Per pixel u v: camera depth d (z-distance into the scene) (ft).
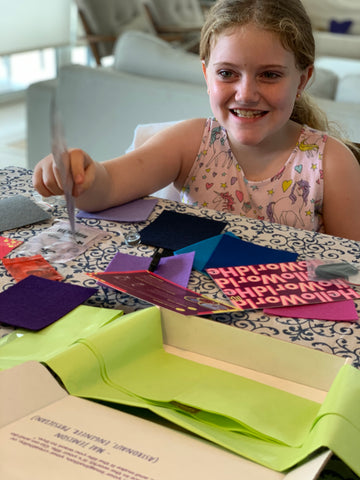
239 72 3.03
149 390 1.75
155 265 2.55
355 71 13.04
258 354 2.00
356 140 6.52
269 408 1.73
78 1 14.84
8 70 15.92
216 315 2.21
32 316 2.09
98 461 1.41
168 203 3.23
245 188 3.74
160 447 1.49
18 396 1.57
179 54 8.11
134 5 16.01
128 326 1.93
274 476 1.44
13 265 2.47
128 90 7.99
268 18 2.93
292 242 2.84
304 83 3.41
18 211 2.91
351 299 2.35
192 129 3.81
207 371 1.93
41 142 8.68
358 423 1.57
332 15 17.46
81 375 1.71
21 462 1.38
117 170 3.21
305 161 3.65
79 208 3.03
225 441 1.54
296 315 2.23
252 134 3.15
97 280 2.37
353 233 3.63
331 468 1.70
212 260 2.60
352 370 1.77
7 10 14.03
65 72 8.30
